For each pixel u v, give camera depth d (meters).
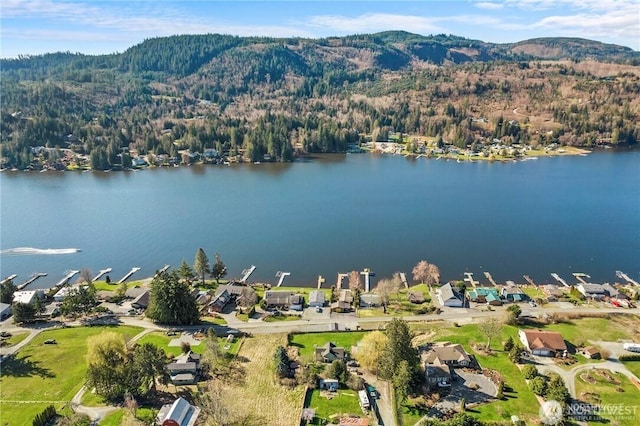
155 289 116.12
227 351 103.88
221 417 78.88
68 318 121.06
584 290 130.38
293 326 116.00
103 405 85.25
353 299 129.00
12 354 103.19
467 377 92.25
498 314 120.75
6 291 128.88
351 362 98.94
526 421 79.69
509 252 166.75
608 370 94.06
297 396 88.06
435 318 119.25
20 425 80.06
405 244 175.75
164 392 89.12
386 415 82.56
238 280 146.50
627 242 174.75
